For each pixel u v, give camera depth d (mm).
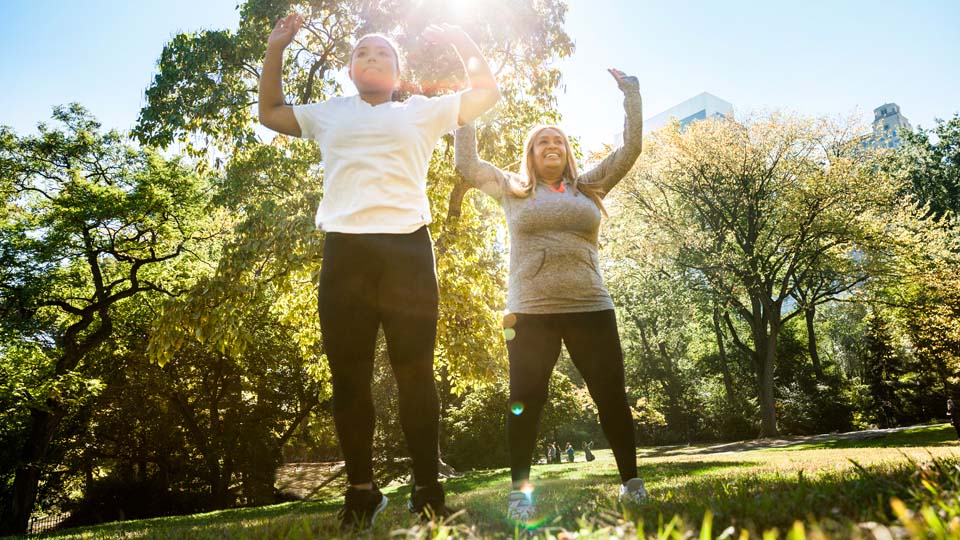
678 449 27469
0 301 15164
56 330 17969
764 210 24938
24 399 14250
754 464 6848
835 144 24484
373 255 2057
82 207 15594
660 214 25594
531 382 2840
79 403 16484
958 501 1049
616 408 2832
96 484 22250
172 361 20469
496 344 10188
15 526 16109
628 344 37281
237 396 23344
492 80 2434
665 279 26328
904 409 31266
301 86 11914
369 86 2285
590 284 2934
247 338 8500
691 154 24781
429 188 10539
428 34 2477
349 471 2057
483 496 4047
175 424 22812
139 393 20953
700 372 37094
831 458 6461
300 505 11039
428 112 2297
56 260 15844
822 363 35344
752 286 25109
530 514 2189
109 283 17969
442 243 9867
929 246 23141
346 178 2145
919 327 26031
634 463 2801
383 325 2107
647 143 25812
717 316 31234
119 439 22344
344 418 2039
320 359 11891
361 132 2182
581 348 2916
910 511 1033
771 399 25531
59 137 16969
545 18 10312
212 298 8562
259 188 11172
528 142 3172
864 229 23141
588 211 3018
